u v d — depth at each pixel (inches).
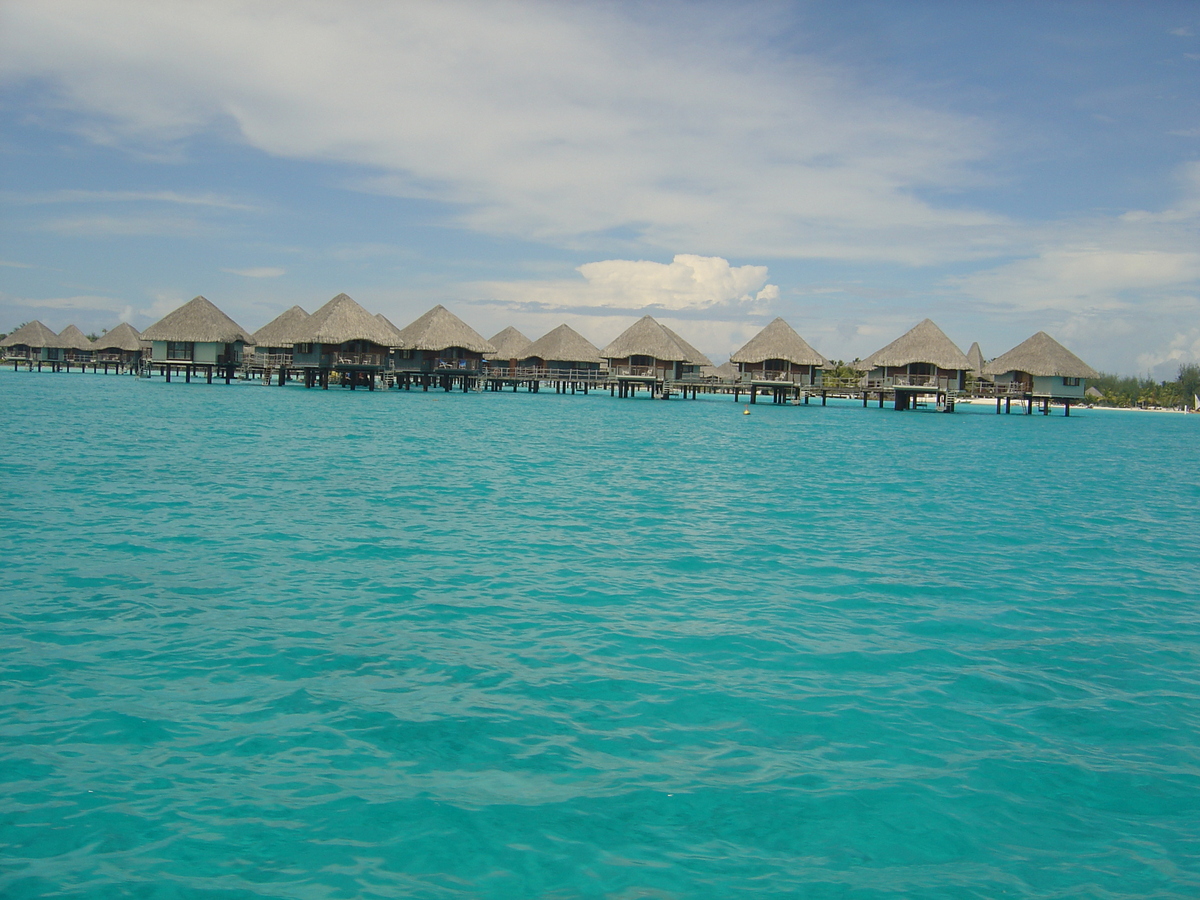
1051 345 2819.9
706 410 2496.3
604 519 647.1
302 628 366.6
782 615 412.8
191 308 2630.4
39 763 244.2
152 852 204.7
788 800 239.1
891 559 548.4
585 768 253.0
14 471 758.5
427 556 503.8
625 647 358.3
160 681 305.1
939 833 225.5
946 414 2763.3
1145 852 220.1
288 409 1706.4
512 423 1653.5
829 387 2982.3
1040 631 402.3
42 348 3595.0
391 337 2529.5
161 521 570.3
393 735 269.3
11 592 402.3
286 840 211.3
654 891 197.2
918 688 324.8
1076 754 273.0
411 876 199.2
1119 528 702.5
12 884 191.0
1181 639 394.6
